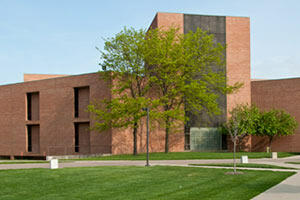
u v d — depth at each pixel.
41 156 46.47
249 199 11.75
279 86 48.09
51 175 19.48
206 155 35.97
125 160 32.34
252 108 45.78
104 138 40.69
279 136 47.50
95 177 18.36
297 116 46.88
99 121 41.00
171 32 39.06
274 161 29.36
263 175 18.42
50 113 45.41
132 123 36.28
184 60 37.88
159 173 19.86
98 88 41.53
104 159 33.28
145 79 40.97
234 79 48.34
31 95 48.47
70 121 43.59
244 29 49.41
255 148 48.56
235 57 48.69
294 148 46.69
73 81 43.78
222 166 24.41
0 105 50.28
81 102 43.84
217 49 41.19
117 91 37.66
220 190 13.70
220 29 48.69
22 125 47.91
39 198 12.93
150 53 36.59
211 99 38.84
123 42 36.84
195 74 41.69
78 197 12.92
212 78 40.53
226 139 47.41
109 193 13.61
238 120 21.47
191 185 15.19
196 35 40.38
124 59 37.25
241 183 15.52
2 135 49.69
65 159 34.72
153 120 41.97
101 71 37.56
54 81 45.41
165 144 41.34
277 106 48.03
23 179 18.08
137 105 35.03
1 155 49.62
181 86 38.34
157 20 46.50
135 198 12.43
